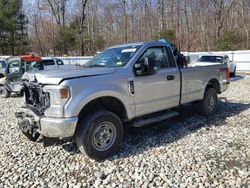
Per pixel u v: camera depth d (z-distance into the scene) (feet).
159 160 14.70
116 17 154.40
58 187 12.37
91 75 14.74
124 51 17.75
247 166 13.69
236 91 37.35
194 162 14.30
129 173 13.39
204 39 136.56
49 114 13.98
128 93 15.99
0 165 14.73
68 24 146.20
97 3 149.28
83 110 14.79
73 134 13.89
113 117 15.20
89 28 145.48
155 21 148.56
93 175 13.35
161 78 17.85
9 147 17.30
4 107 31.45
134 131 19.57
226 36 109.19
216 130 19.48
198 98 21.43
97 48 138.00
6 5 120.67
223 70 24.48
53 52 136.77
